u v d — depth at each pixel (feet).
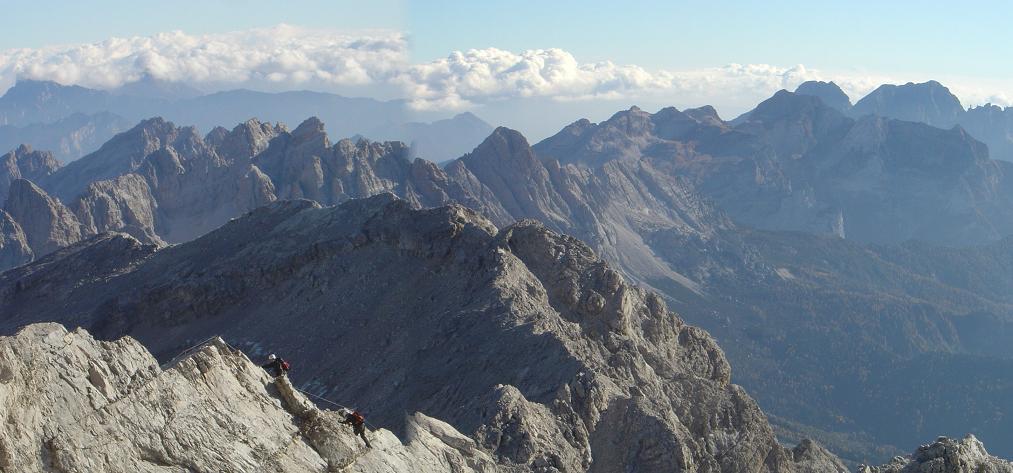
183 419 173.78
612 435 406.82
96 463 157.38
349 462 200.34
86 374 164.35
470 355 491.72
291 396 198.70
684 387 496.23
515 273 568.00
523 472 351.46
